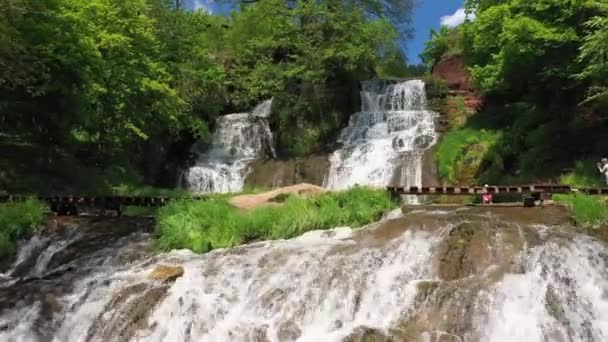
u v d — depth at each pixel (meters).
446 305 10.67
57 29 21.28
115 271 14.48
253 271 12.92
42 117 24.50
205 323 11.70
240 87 37.59
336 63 35.62
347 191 18.23
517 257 11.80
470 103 34.03
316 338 10.63
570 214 15.09
